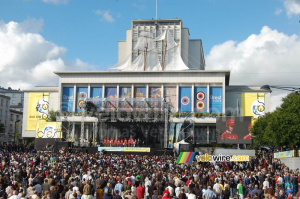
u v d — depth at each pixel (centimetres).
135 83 8294
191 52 11319
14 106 12394
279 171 2786
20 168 2350
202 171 2542
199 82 8112
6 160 3244
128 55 10269
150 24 11356
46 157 3766
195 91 8112
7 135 9694
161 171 2458
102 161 3506
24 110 8706
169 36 10562
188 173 2472
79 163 3322
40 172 2128
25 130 8606
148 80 8262
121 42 11400
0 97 9394
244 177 2328
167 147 5834
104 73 8369
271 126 4856
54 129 6656
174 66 9419
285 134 4684
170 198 1478
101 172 2397
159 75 8256
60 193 1577
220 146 6375
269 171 2752
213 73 8106
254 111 8175
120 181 1908
